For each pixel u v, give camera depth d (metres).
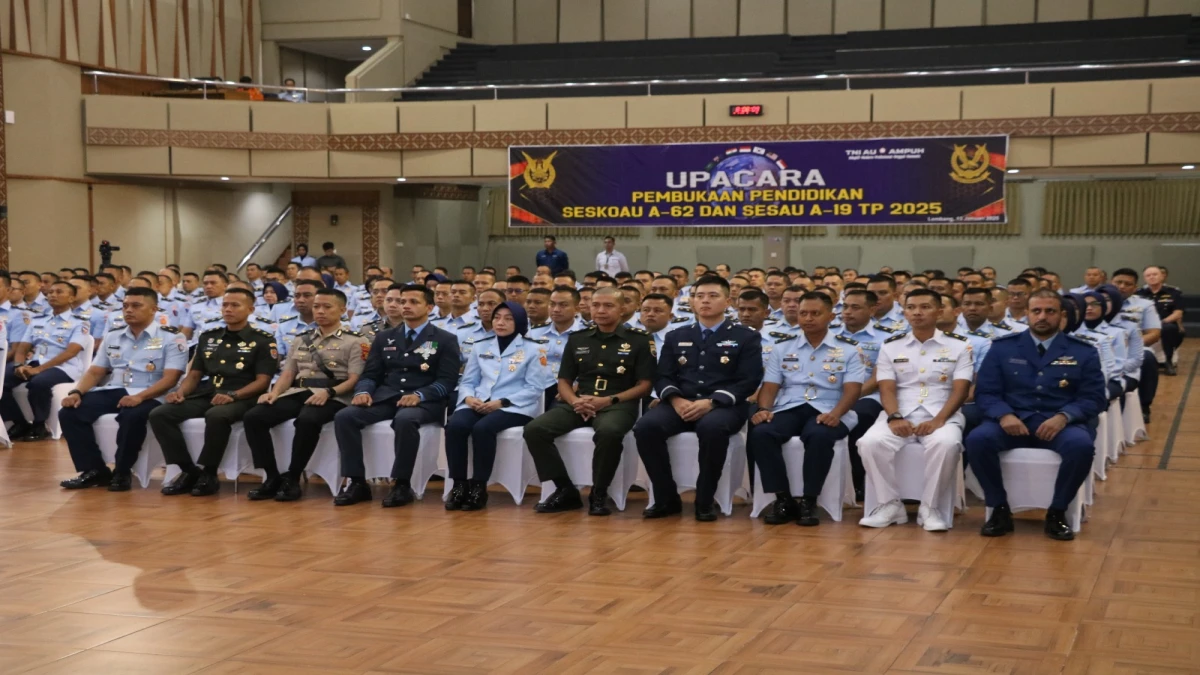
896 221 15.13
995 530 6.08
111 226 17.69
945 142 14.95
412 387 7.31
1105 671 3.96
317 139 17.80
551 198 16.20
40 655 4.18
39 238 16.80
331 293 7.46
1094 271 11.59
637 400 7.02
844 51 19.02
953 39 20.19
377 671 3.99
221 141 17.58
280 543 5.96
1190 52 17.69
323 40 20.58
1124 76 17.05
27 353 9.86
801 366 6.82
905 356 6.61
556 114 17.11
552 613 4.67
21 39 16.39
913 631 4.41
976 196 14.89
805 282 9.80
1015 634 4.38
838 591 5.00
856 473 7.08
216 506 6.97
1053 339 6.40
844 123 16.28
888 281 8.45
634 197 15.93
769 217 15.52
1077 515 6.15
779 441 6.51
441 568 5.43
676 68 19.67
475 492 6.90
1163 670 3.97
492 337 7.42
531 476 7.09
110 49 17.77
